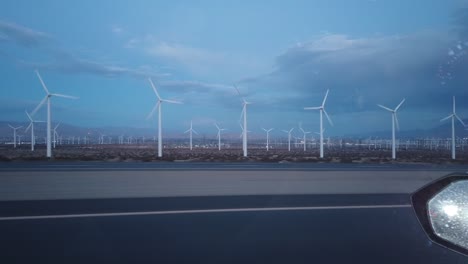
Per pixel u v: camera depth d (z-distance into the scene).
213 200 14.88
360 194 17.50
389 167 31.92
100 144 174.88
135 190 17.30
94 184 17.97
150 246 7.96
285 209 12.66
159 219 10.80
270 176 20.80
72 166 31.45
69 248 7.78
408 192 18.62
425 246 8.02
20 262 6.89
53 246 7.92
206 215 11.46
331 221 10.63
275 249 7.79
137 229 9.49
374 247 7.96
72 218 10.88
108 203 13.95
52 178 18.67
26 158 50.53
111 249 7.73
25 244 8.05
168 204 13.73
